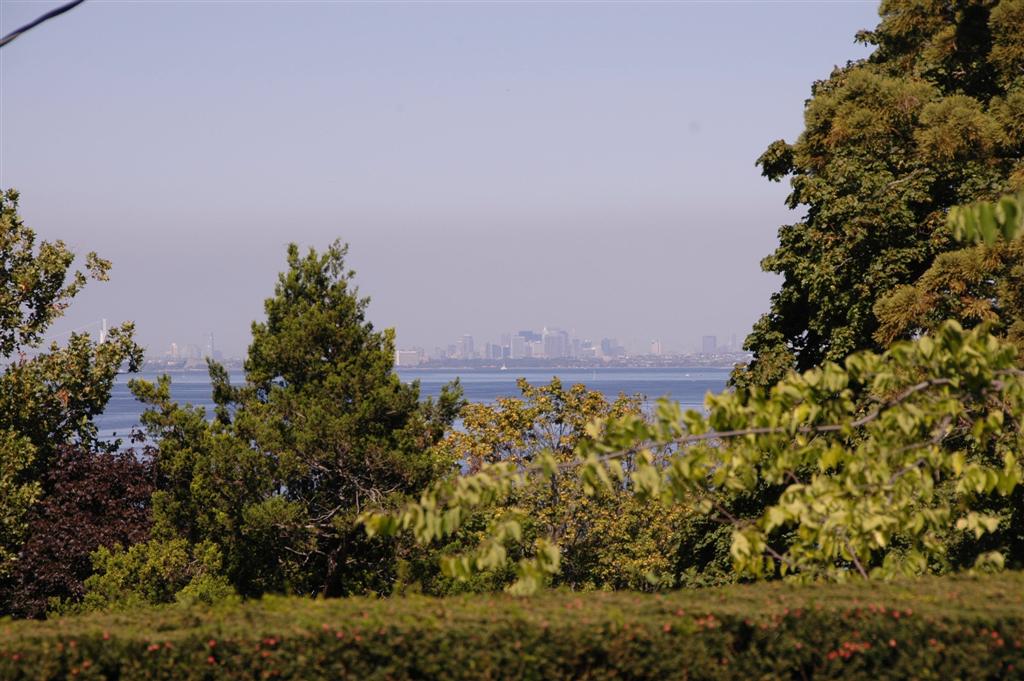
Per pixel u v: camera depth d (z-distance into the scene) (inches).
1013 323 1066.1
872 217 1234.6
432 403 1545.3
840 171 1294.3
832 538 517.0
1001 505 954.7
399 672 419.8
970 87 1423.5
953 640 413.1
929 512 530.6
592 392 1975.9
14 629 436.5
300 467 1422.2
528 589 478.6
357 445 1425.9
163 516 1434.5
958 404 512.1
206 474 1405.0
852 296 1259.2
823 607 427.5
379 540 1425.9
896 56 1528.1
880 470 510.9
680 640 423.5
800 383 514.0
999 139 1226.6
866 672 419.5
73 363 1781.5
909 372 527.5
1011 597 446.6
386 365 1520.7
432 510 489.7
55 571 1457.9
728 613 428.1
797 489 520.7
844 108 1332.4
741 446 510.9
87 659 420.8
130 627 437.7
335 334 1547.7
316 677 419.2
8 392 1689.2
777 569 1115.3
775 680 421.4
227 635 422.3
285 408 1475.1
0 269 1784.0
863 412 1017.5
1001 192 1179.9
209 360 1609.3
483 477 485.1
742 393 518.9
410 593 492.7
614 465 489.4
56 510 1556.3
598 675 419.8
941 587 470.9
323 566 1513.3
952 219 442.0
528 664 420.2
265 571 1451.8
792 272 1374.3
